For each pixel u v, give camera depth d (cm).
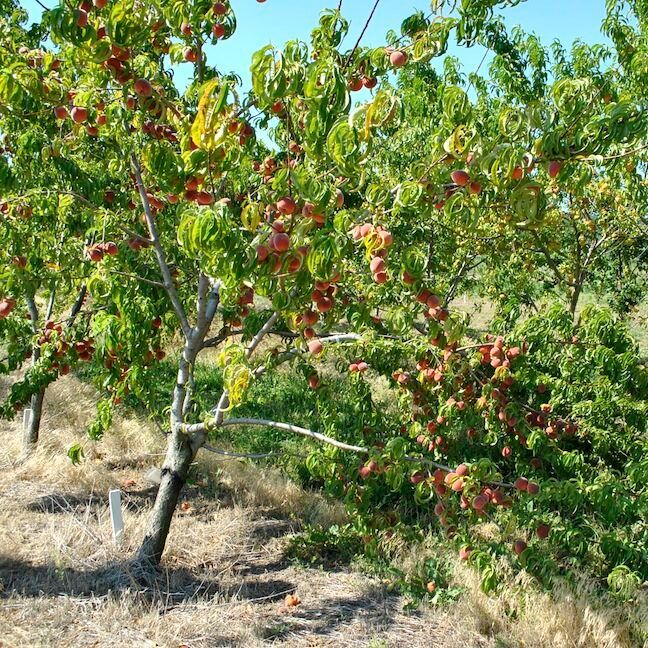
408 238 520
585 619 455
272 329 507
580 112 256
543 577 480
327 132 256
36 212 456
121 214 510
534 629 446
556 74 730
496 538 598
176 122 340
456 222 295
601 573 555
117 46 304
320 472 501
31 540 532
